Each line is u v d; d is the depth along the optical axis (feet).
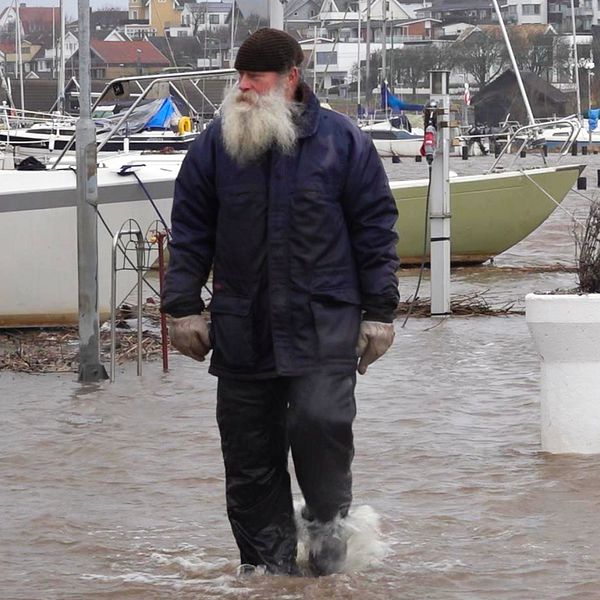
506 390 64.44
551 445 49.73
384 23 491.31
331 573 36.29
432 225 90.84
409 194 120.98
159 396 64.34
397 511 43.04
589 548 38.81
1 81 432.25
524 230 123.95
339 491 34.99
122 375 70.54
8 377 70.59
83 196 68.28
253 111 33.30
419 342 80.38
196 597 35.24
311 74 442.50
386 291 34.30
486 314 92.73
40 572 37.86
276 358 33.78
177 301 35.04
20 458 51.44
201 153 34.60
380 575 36.50
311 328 33.86
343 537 36.09
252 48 33.94
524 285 110.11
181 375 70.28
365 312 34.68
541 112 579.07
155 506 44.62
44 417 59.52
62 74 326.85
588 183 281.33
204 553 39.32
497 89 583.58
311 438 34.01
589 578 36.14
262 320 34.14
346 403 34.17
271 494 35.78
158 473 49.03
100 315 84.12
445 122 89.51
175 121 164.86
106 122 164.55
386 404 61.16
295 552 36.42
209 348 35.55
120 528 42.01
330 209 33.81
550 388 49.52
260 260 33.88
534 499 43.96
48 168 100.73
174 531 41.68
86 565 38.52
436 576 36.47
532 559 37.93
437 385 65.98
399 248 122.01
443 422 56.85
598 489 44.86
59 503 45.14
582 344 48.55
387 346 34.76
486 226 122.72
